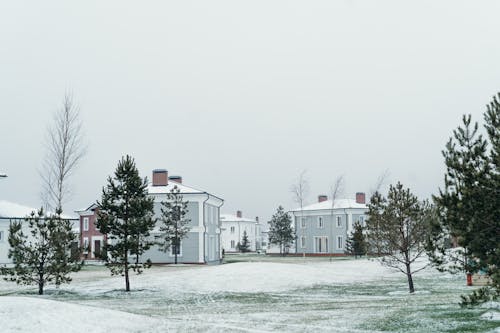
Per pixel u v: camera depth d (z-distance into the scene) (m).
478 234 10.80
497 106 10.92
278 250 98.12
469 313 14.33
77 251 26.28
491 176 10.79
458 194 11.13
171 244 53.16
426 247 13.19
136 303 21.31
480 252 10.85
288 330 13.03
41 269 25.41
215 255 60.34
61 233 25.73
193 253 54.62
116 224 26.69
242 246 122.81
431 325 12.77
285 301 21.39
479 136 11.12
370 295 23.00
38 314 13.94
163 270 42.78
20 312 13.98
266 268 35.44
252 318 15.53
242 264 38.28
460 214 10.94
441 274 34.47
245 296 23.98
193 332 12.90
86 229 65.31
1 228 52.19
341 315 15.54
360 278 32.88
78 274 40.03
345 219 82.94
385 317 14.58
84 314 14.55
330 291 25.53
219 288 27.77
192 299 22.98
